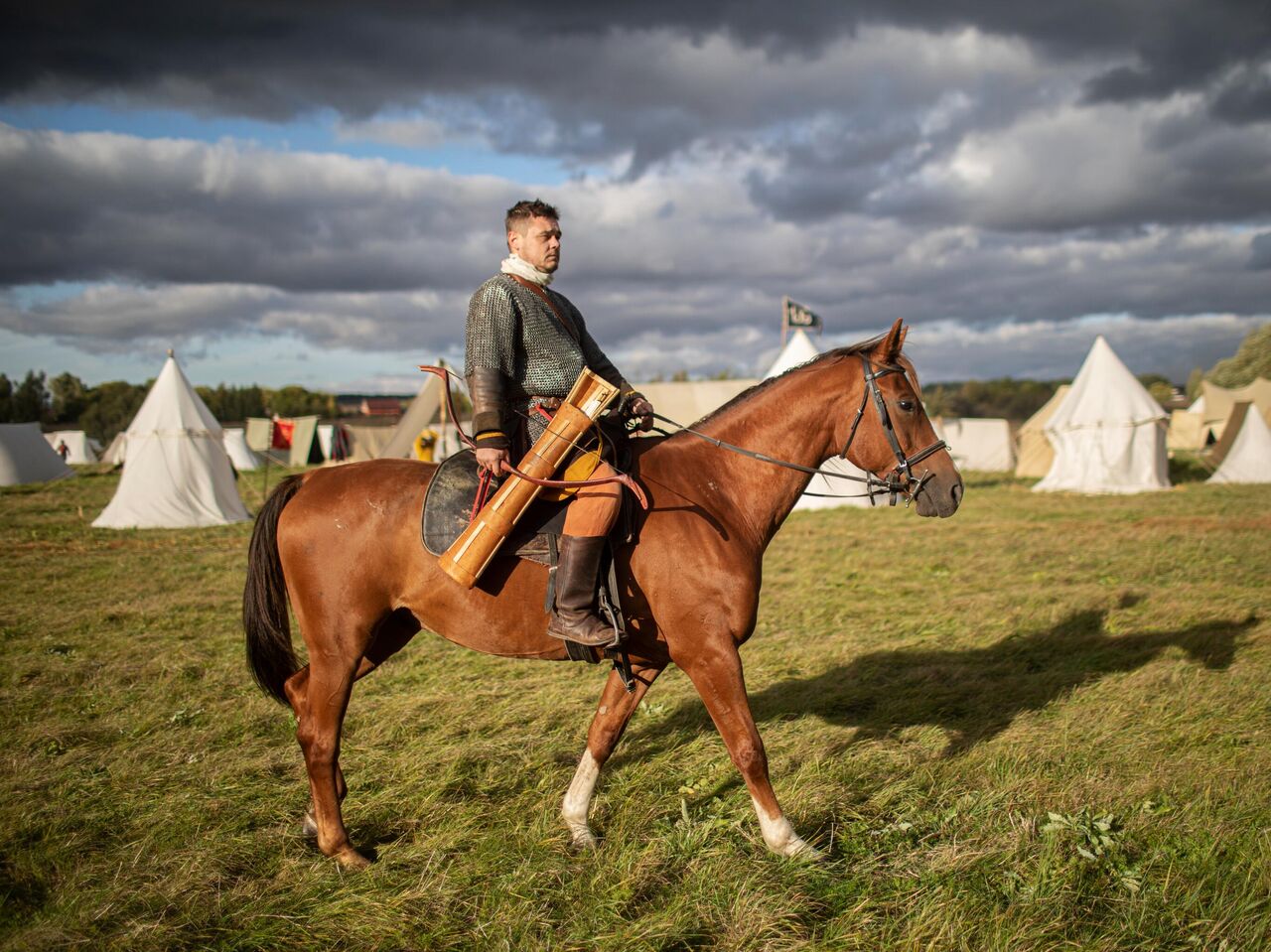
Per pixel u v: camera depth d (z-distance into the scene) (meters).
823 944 2.85
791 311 17.86
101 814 3.83
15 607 8.47
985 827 3.54
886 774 4.16
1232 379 55.72
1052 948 2.78
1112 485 19.66
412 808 3.94
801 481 3.83
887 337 3.74
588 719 5.05
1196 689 5.11
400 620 3.92
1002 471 29.66
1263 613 7.01
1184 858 3.27
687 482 3.62
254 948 2.89
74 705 5.46
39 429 28.89
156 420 16.28
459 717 5.11
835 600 8.22
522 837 3.59
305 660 6.77
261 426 37.25
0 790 4.08
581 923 2.97
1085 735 4.50
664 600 3.41
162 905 3.10
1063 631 6.75
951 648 6.43
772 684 5.68
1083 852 3.28
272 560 3.68
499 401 3.35
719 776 4.18
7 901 3.14
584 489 3.32
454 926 2.99
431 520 3.44
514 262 3.53
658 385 27.94
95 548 12.81
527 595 3.44
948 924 2.86
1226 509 15.26
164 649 6.81
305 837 3.68
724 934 2.92
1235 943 2.79
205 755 4.54
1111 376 20.38
